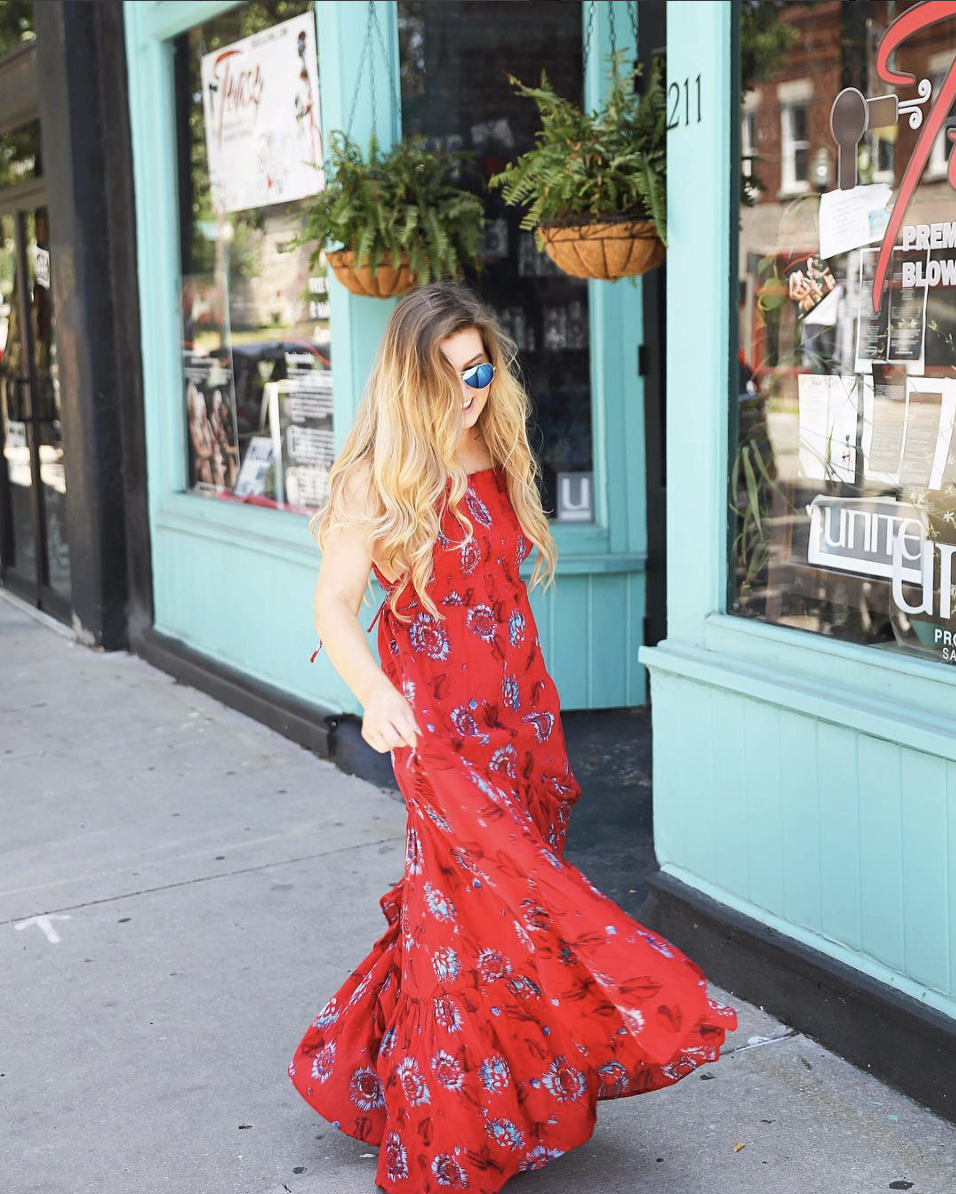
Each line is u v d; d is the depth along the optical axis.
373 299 4.80
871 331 2.88
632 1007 2.15
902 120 2.77
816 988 3.03
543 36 4.89
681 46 3.27
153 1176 2.67
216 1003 3.37
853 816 2.91
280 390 5.54
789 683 3.05
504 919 2.36
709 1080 2.92
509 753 2.45
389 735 2.26
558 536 5.18
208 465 6.39
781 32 3.03
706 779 3.34
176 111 6.23
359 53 4.68
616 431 5.16
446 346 2.37
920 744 2.69
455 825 2.28
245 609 5.91
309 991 3.41
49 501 8.12
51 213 7.09
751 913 3.24
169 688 6.43
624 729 5.23
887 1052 2.87
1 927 3.85
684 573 3.42
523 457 2.50
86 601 7.34
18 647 7.46
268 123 5.38
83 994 3.44
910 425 2.80
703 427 3.30
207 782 5.04
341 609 2.38
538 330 5.07
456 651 2.42
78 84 6.67
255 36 5.38
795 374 3.09
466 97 4.86
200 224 6.15
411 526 2.34
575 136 3.80
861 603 2.97
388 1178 2.50
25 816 4.76
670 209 3.37
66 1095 2.97
